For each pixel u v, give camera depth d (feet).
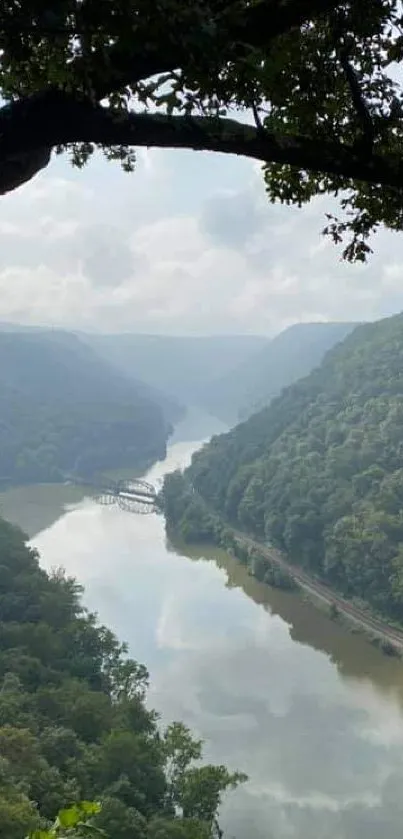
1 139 15.23
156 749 99.81
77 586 168.76
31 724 99.19
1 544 175.11
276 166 20.42
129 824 76.59
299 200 20.92
